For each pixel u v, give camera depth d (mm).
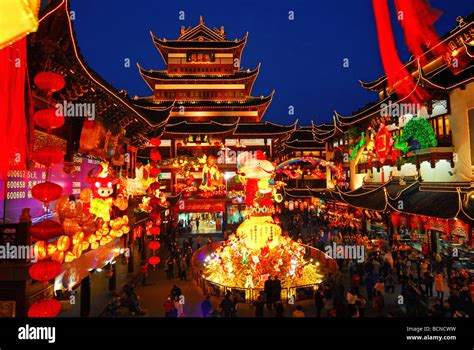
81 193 12891
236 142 45875
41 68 10734
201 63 52656
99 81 14227
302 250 23734
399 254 22703
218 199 43094
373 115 32312
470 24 25203
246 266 21391
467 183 20719
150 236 37188
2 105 8438
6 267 8953
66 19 10047
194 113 50844
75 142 14703
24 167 9594
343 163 41969
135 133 23188
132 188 21594
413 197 24625
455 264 21047
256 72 51719
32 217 11750
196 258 27047
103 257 16359
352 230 34750
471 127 20734
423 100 23656
